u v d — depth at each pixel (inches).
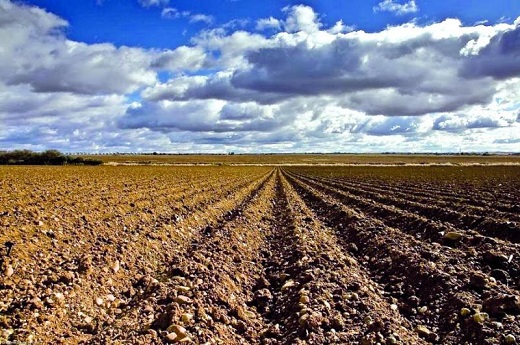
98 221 636.7
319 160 7751.0
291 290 402.6
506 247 502.6
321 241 613.6
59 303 334.0
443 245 581.6
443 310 348.5
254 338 314.2
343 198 1211.2
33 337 279.3
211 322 314.0
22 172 1865.2
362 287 402.0
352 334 302.7
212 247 547.5
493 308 324.8
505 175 2297.0
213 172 2709.2
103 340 284.8
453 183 1722.4
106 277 407.8
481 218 685.3
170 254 545.0
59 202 789.2
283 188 1660.9
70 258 453.4
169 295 356.8
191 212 818.8
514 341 273.3
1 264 390.3
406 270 448.1
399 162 6259.8
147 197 982.4
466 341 293.6
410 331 314.0
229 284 411.2
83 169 2447.1
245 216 837.2
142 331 293.0
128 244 501.4
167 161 5964.6
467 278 398.0
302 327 309.3
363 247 597.0
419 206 889.5
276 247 611.8
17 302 325.4
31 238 481.7
